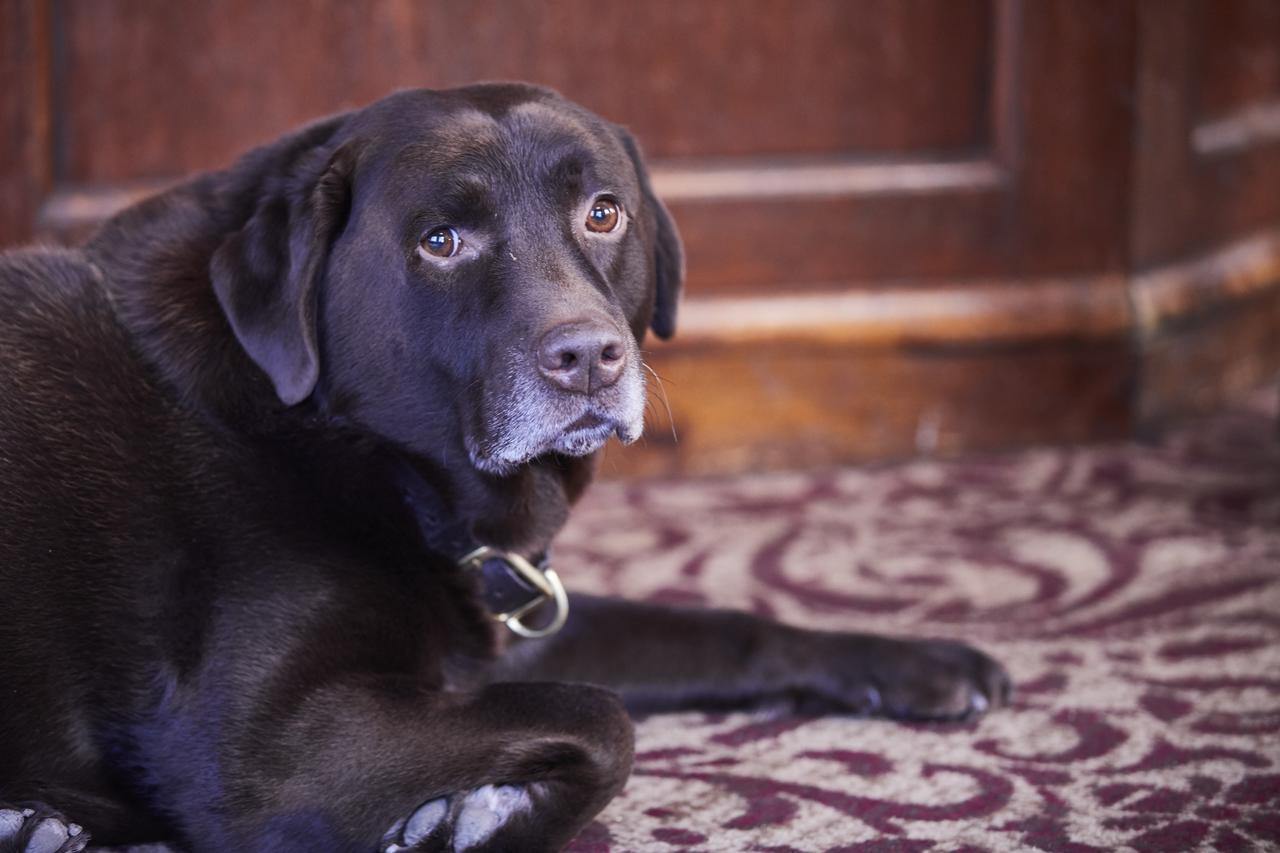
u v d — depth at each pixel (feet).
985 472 14.08
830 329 14.19
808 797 7.59
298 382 7.14
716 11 13.89
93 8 13.07
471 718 6.81
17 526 6.86
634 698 8.80
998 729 8.43
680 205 13.99
